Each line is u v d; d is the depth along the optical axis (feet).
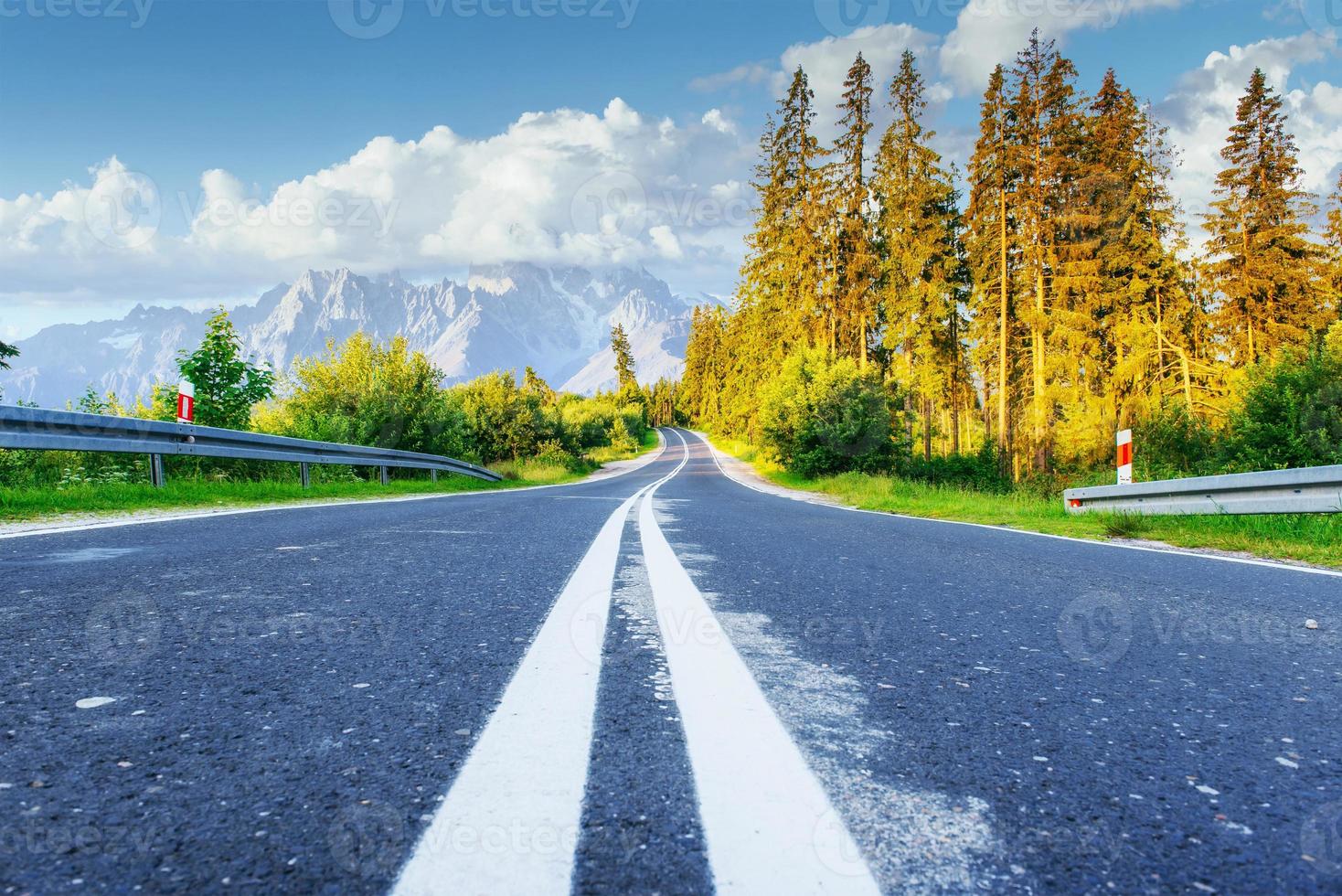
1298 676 6.02
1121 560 14.83
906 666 6.03
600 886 2.56
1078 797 3.51
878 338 117.50
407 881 2.59
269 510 22.48
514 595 8.77
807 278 114.83
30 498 20.40
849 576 11.30
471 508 25.49
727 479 102.32
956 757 3.99
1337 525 18.56
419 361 60.70
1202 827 3.22
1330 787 3.70
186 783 3.42
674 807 3.23
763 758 3.86
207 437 27.45
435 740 4.03
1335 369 50.93
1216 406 85.81
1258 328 93.66
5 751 3.77
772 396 95.09
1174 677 5.92
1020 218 90.12
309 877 2.62
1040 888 2.65
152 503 22.98
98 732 4.06
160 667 5.46
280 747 3.89
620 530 18.24
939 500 41.37
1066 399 86.79
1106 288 90.17
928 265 104.42
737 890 2.56
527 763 3.70
